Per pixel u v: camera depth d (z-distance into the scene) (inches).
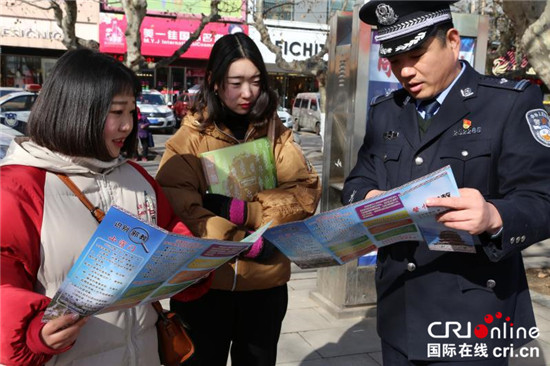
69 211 53.9
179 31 838.5
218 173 83.0
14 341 47.6
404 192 53.0
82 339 54.6
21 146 55.1
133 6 334.3
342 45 144.0
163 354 66.3
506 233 55.9
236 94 81.1
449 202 52.1
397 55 64.6
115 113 55.0
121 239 46.4
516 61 317.4
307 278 180.1
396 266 70.7
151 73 903.1
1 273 48.9
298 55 842.8
